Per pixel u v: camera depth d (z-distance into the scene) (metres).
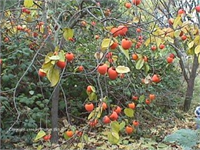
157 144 3.70
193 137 2.33
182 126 4.50
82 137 2.15
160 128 4.18
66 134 2.33
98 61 1.96
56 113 3.53
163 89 5.11
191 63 6.09
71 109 4.47
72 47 3.77
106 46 1.81
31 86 4.04
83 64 3.58
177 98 5.41
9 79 3.86
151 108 4.54
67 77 4.37
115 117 1.81
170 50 4.58
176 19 2.40
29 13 3.74
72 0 3.85
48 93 4.19
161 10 3.75
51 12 3.62
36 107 3.94
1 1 3.76
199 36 2.31
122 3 4.28
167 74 5.39
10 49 4.03
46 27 3.34
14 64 4.02
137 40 3.09
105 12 3.87
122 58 3.30
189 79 5.55
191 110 5.59
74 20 3.25
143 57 2.49
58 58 1.51
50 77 1.54
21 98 3.80
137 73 3.82
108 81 3.74
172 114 4.86
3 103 3.59
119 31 1.85
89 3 4.03
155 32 2.62
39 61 3.65
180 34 2.59
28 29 4.02
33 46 4.08
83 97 4.62
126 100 3.88
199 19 3.16
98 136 3.77
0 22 2.79
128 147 3.60
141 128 4.02
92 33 4.23
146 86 3.93
